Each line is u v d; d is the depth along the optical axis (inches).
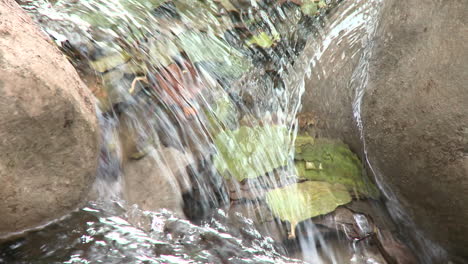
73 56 55.7
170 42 59.3
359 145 57.8
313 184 57.2
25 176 51.2
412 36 54.7
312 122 59.1
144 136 55.6
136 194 54.4
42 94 50.8
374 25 57.3
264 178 57.0
